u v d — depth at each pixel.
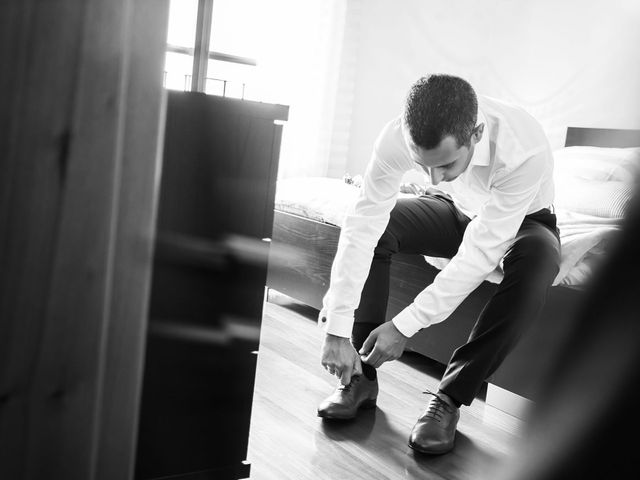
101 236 0.50
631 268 0.20
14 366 0.49
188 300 1.26
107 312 0.52
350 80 4.69
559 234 2.04
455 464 1.67
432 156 1.54
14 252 0.47
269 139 1.29
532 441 0.22
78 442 0.52
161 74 0.52
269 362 2.31
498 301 1.75
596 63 3.36
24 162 0.46
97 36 0.47
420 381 2.31
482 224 1.73
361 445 1.72
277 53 4.38
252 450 1.61
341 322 1.80
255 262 1.32
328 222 2.94
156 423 1.27
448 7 4.12
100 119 0.48
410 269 2.45
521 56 3.75
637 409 0.20
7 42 0.44
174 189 1.21
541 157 1.74
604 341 0.21
